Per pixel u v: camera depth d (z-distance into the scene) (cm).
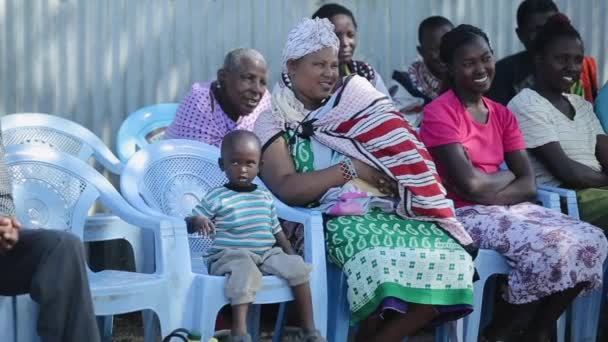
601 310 1159
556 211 1052
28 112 1168
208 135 1080
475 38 1049
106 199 895
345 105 986
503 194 1041
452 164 1028
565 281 977
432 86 1259
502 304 1048
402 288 908
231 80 1068
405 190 966
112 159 1029
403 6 1332
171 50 1225
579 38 1152
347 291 936
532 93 1148
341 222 945
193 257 984
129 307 812
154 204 952
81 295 752
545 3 1277
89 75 1189
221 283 852
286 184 960
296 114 987
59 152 899
